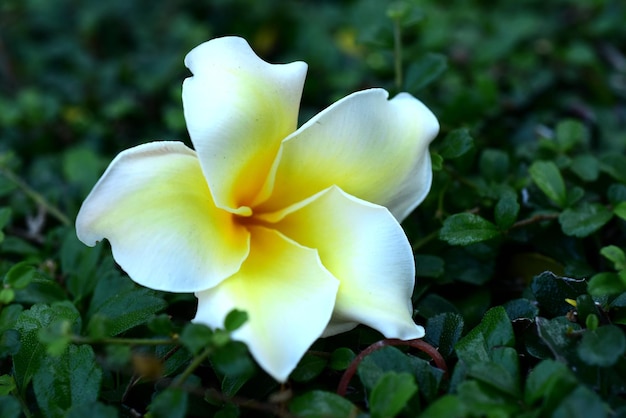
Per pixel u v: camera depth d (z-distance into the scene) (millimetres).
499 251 320
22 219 372
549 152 352
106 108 432
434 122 295
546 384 264
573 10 485
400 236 281
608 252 280
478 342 281
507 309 296
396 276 280
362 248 282
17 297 309
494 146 390
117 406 286
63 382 281
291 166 286
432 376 274
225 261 276
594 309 281
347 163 287
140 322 291
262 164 286
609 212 308
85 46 509
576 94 428
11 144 421
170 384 279
